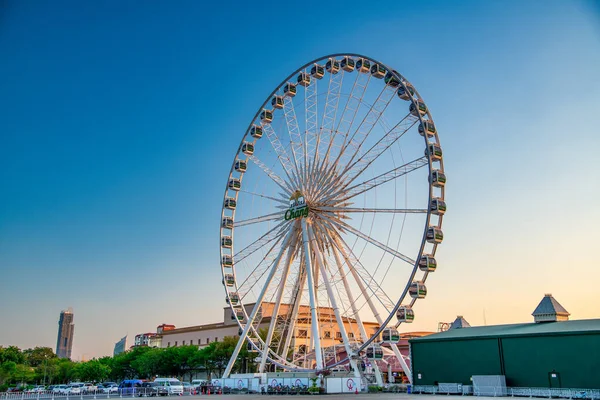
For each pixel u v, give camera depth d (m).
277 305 80.62
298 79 87.62
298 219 80.56
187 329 174.75
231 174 93.19
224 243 88.88
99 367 182.25
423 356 71.06
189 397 66.69
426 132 70.56
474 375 64.00
